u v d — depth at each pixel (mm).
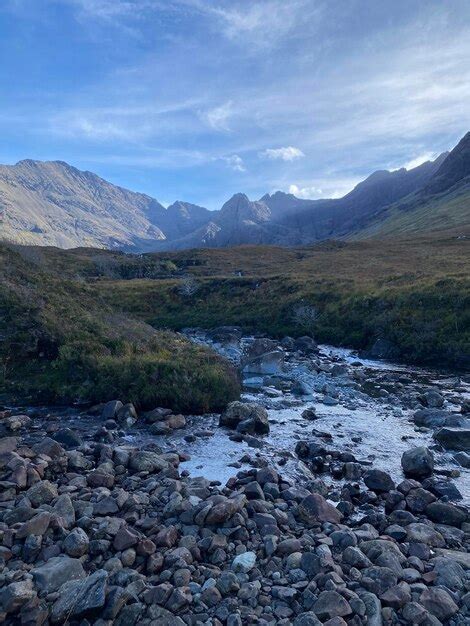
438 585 8039
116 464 13023
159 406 20016
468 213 150375
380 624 7070
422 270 62375
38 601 7055
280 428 17875
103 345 23797
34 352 23031
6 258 33125
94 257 111875
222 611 7199
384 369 30484
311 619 6922
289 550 8875
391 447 15844
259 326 48938
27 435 16078
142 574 8023
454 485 12477
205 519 9609
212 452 15062
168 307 61688
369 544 9078
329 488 12406
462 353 31047
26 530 8680
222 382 21406
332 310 45594
